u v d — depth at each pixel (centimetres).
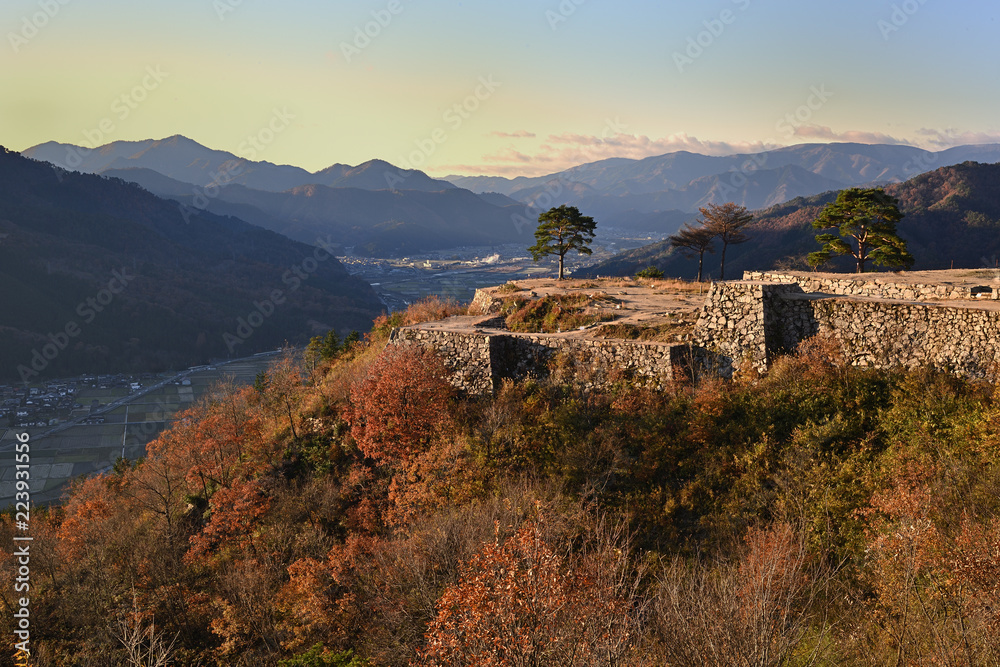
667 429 2581
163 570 3206
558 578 1366
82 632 2958
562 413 2838
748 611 1268
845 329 2605
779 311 2784
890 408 2269
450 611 1432
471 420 3105
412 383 3161
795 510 2009
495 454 2778
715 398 2561
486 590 1359
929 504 1669
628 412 2741
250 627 2612
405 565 2211
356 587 2455
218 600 2766
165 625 2853
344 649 2250
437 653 1398
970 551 1370
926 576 1491
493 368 3241
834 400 2380
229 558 3084
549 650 1239
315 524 3005
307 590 2469
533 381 3152
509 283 5675
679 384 2777
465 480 2711
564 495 2417
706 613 1302
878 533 1747
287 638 2469
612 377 2955
